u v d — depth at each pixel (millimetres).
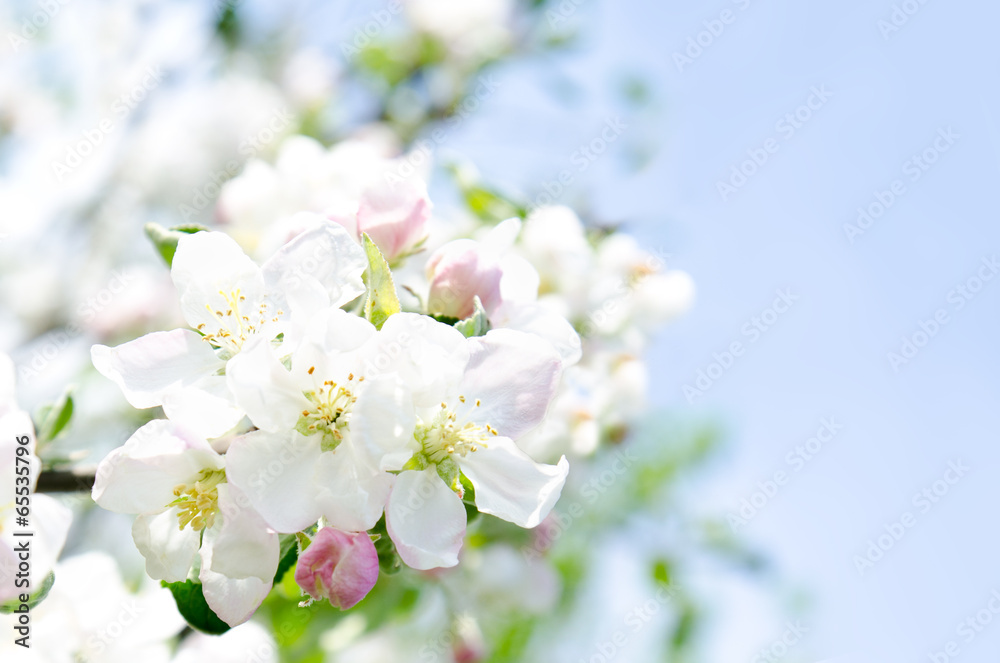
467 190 594
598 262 635
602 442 650
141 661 504
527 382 462
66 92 779
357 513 443
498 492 458
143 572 567
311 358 449
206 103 746
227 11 736
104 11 757
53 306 720
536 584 632
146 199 733
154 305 677
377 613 604
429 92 733
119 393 607
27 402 596
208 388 459
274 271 464
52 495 490
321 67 757
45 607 493
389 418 442
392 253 490
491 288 484
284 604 583
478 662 648
